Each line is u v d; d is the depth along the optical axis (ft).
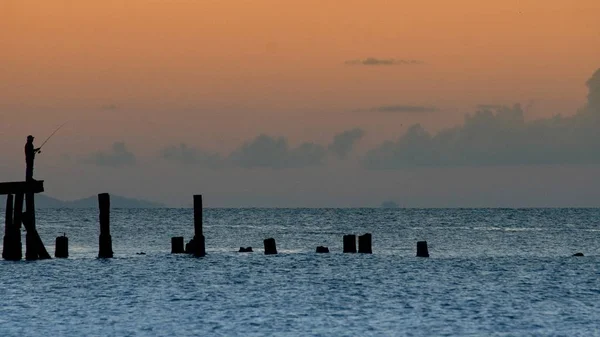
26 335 416.46
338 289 552.41
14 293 527.81
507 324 441.27
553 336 417.49
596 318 457.68
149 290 543.80
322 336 413.80
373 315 463.01
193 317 456.45
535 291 547.49
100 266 646.33
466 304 496.64
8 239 654.12
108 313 467.52
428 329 428.97
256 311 472.85
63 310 475.72
